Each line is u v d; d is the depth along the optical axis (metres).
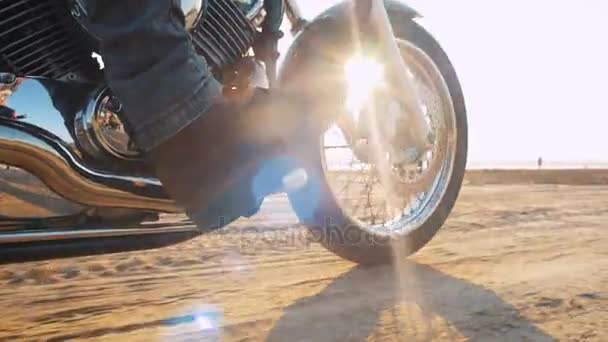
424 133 2.18
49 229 1.26
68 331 1.62
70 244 1.29
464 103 2.63
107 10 1.04
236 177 1.22
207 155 1.17
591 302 1.86
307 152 1.74
